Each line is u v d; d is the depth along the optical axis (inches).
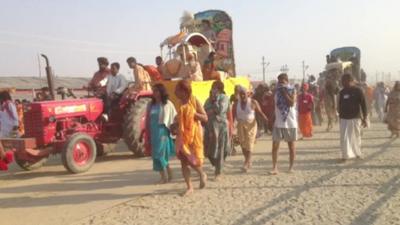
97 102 484.1
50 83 472.4
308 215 255.0
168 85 497.7
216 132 343.3
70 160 409.4
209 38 694.5
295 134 370.0
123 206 292.7
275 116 371.2
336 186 322.0
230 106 382.3
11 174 435.8
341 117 423.2
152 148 347.6
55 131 436.8
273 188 323.0
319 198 290.4
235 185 336.8
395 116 591.5
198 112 315.9
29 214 284.8
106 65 516.4
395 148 495.5
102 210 285.6
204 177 327.0
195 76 512.7
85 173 417.7
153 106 347.6
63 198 322.7
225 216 259.3
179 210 276.5
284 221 246.1
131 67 524.7
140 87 517.7
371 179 339.6
